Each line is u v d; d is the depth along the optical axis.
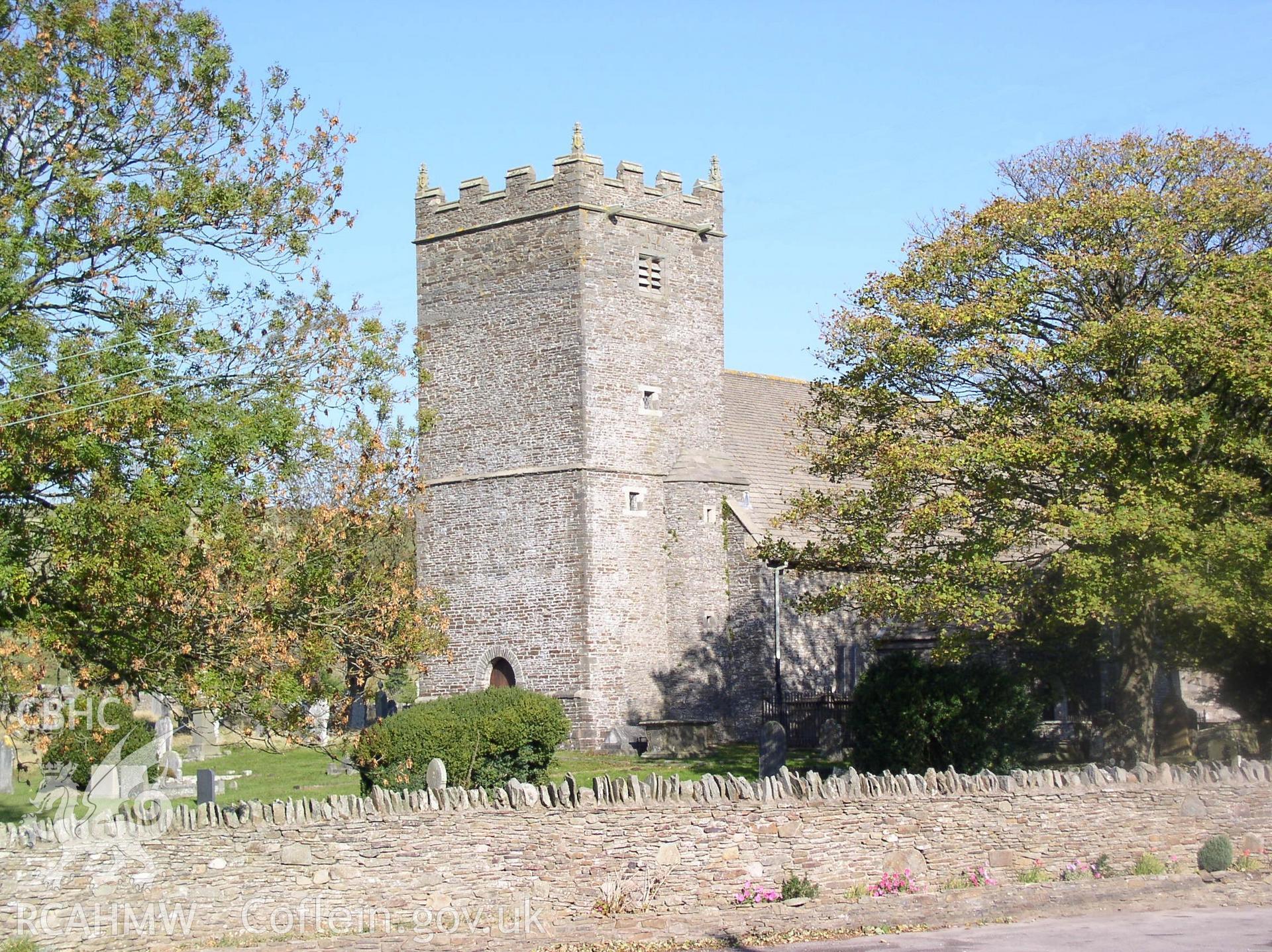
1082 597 28.58
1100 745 36.38
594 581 47.16
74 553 21.17
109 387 22.11
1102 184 32.19
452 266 50.50
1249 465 30.34
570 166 47.78
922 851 22.23
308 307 25.50
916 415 31.70
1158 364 29.06
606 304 48.25
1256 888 22.41
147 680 22.67
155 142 25.36
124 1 24.91
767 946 19.12
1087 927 19.97
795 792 22.09
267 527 24.36
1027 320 32.09
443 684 49.69
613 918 19.77
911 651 36.88
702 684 48.88
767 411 55.78
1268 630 30.12
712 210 51.91
